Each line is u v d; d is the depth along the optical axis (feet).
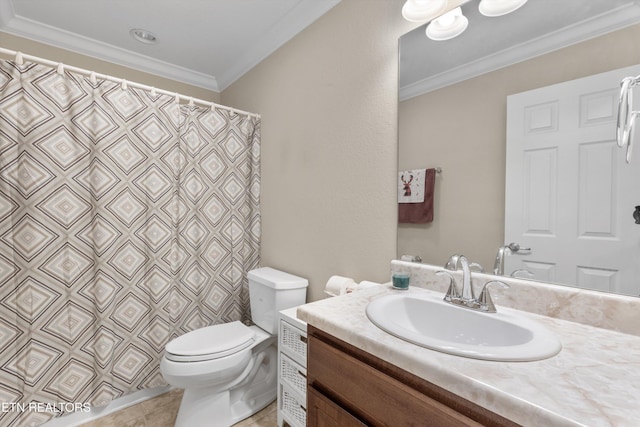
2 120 4.45
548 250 2.97
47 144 4.76
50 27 6.37
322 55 5.44
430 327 3.14
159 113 5.85
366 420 2.39
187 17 6.07
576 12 2.79
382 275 4.48
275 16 6.02
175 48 7.24
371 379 2.33
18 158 4.57
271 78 6.83
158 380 5.82
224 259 6.84
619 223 2.58
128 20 6.16
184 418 4.77
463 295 3.14
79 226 5.04
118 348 5.39
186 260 6.27
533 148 3.06
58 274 4.86
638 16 2.48
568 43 2.84
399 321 3.14
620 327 2.51
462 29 3.60
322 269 5.50
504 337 2.66
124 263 5.44
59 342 4.86
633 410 1.49
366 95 4.66
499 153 3.30
